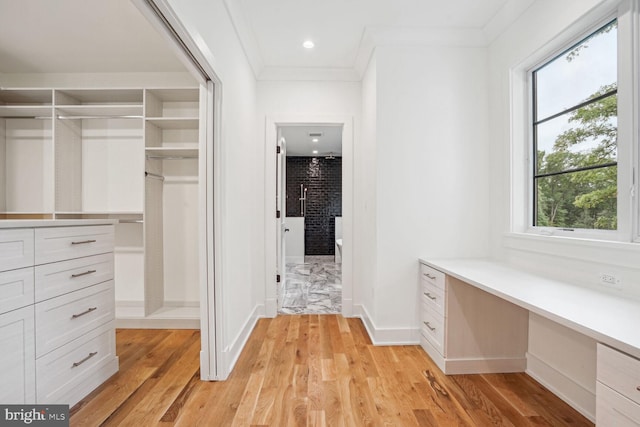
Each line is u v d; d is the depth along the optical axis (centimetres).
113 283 211
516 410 171
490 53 265
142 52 277
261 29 262
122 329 294
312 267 663
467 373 212
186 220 333
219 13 200
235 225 243
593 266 163
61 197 305
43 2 208
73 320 175
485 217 269
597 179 176
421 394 186
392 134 265
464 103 268
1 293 134
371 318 285
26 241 146
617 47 158
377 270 264
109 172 329
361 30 264
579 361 172
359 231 335
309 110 336
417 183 266
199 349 251
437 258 265
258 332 290
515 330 214
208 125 203
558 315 117
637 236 150
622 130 155
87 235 187
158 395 185
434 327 231
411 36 262
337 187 806
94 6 213
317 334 285
